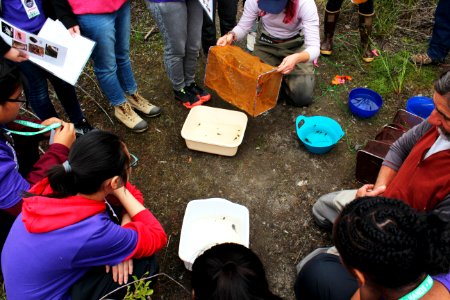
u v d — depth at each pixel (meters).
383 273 0.92
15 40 2.03
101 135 1.38
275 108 3.08
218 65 2.76
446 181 1.37
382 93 3.18
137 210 1.75
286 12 2.63
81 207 1.41
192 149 2.77
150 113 2.96
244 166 2.70
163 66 3.45
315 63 3.17
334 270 1.46
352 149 2.79
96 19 2.24
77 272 1.55
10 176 1.56
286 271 2.19
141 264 1.72
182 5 2.44
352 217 0.97
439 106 1.28
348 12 3.94
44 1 2.17
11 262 1.44
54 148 1.78
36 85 2.37
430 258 0.91
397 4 3.86
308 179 2.62
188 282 2.12
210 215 2.23
